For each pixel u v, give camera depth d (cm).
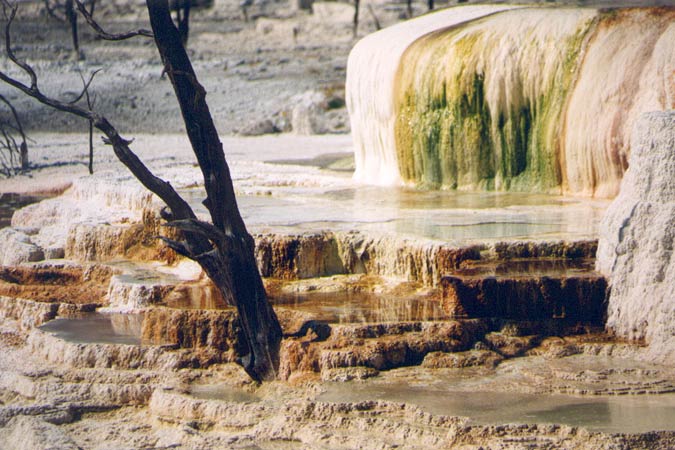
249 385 1928
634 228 1989
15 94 5925
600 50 2670
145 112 5788
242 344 2011
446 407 1705
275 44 8512
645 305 1945
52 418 1866
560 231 2250
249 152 4347
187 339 2031
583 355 1923
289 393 1848
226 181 1981
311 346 1903
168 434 1786
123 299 2283
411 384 1819
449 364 1883
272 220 2453
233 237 1966
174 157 4250
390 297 2153
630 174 2048
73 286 2452
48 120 5553
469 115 2892
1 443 1814
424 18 3359
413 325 1947
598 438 1576
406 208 2598
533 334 1973
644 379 1808
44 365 2058
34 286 2439
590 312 2003
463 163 2922
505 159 2856
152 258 2544
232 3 10338
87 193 3094
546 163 2788
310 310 2059
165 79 6406
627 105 2584
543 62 2775
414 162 3022
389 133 3103
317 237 2286
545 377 1822
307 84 6341
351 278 2258
